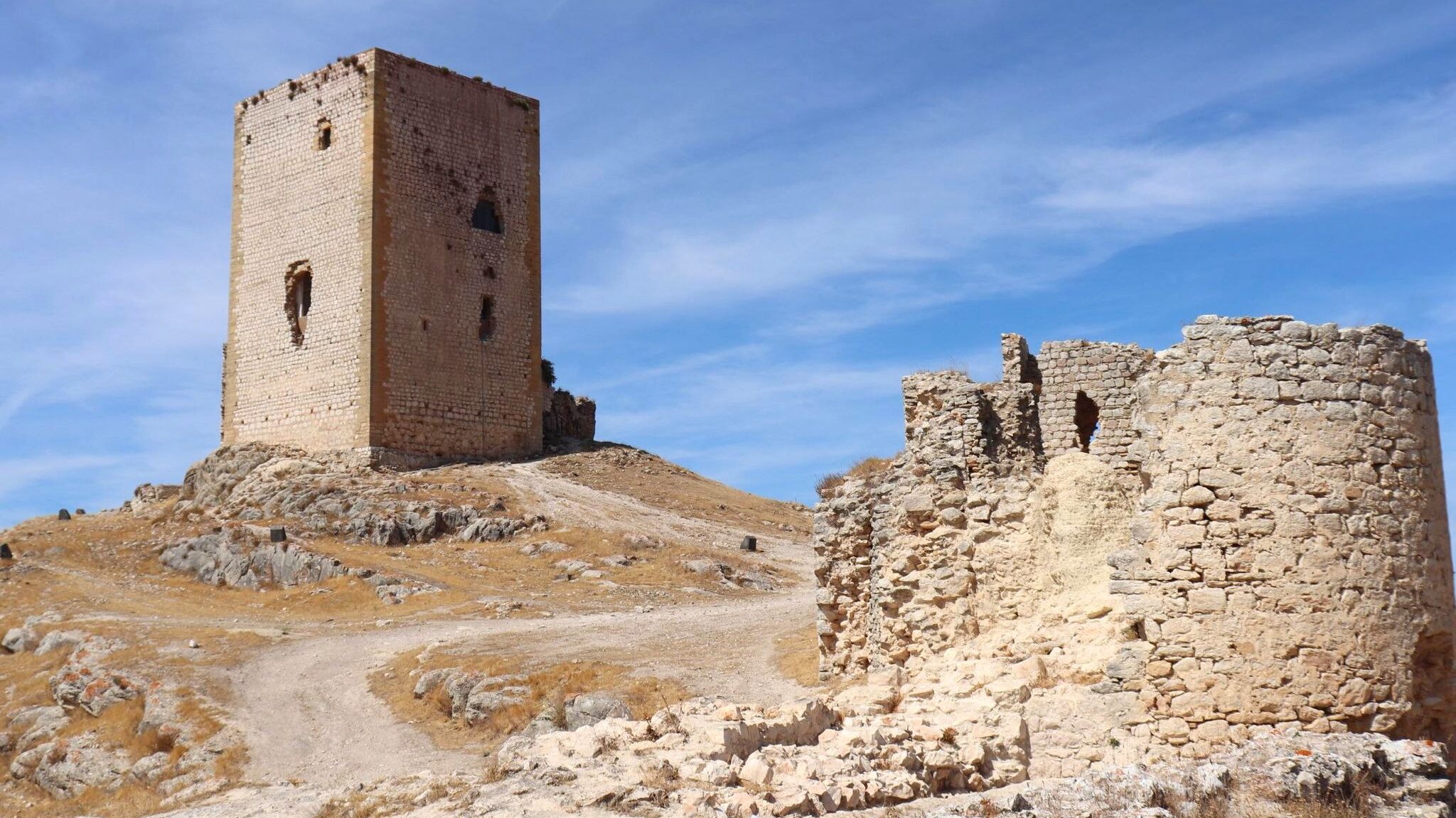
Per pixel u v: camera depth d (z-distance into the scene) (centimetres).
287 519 6253
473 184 7481
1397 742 1375
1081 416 2691
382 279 7012
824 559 2780
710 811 1264
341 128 7194
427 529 6075
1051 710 1588
